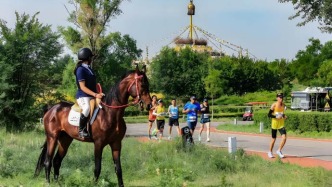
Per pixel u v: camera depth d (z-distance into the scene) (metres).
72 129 10.27
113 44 64.81
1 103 26.39
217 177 11.89
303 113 29.39
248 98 84.50
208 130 24.62
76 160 13.40
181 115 65.56
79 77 9.98
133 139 20.27
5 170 12.07
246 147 21.81
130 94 9.66
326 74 79.88
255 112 35.84
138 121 57.69
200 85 86.38
